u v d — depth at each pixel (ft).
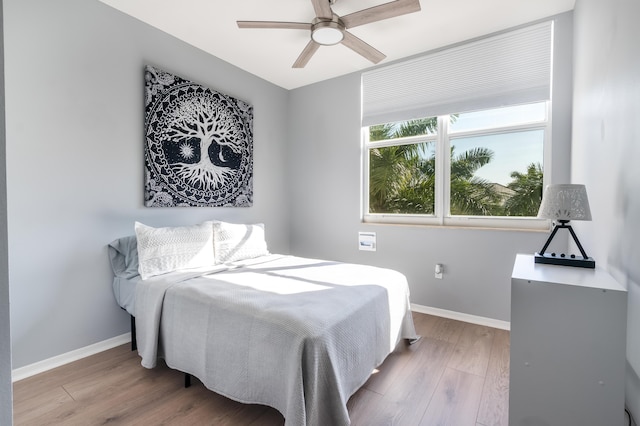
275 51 10.09
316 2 6.25
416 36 9.20
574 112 7.68
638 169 3.70
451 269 9.80
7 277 2.02
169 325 6.25
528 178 8.95
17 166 6.36
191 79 9.63
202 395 5.87
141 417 5.26
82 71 7.24
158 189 8.68
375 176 11.59
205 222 9.09
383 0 7.50
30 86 6.48
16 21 6.28
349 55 10.39
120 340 8.01
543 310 4.09
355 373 5.38
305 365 4.46
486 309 9.25
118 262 7.91
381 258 11.16
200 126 9.75
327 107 12.39
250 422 5.15
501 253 9.00
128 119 8.11
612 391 3.79
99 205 7.60
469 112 9.59
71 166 7.11
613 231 4.59
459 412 5.39
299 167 13.28
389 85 10.91
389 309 6.85
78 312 7.29
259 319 5.04
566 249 8.20
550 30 8.29
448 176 10.14
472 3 7.69
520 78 8.67
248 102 11.63
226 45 9.69
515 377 4.25
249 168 11.53
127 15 8.05
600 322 3.82
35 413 5.34
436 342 8.11
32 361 6.59
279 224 13.15
